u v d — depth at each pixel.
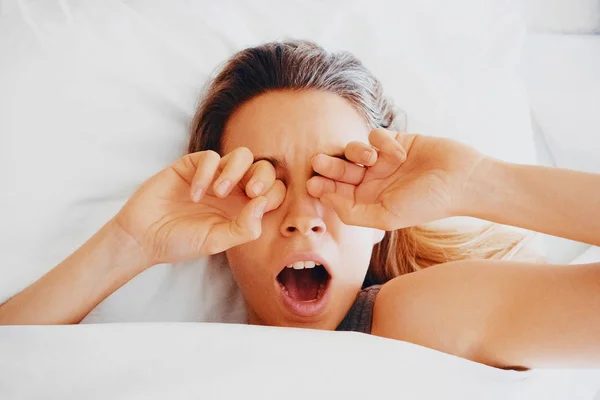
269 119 0.68
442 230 0.90
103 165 0.77
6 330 0.51
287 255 0.64
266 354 0.51
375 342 0.54
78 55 0.80
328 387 0.50
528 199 0.56
